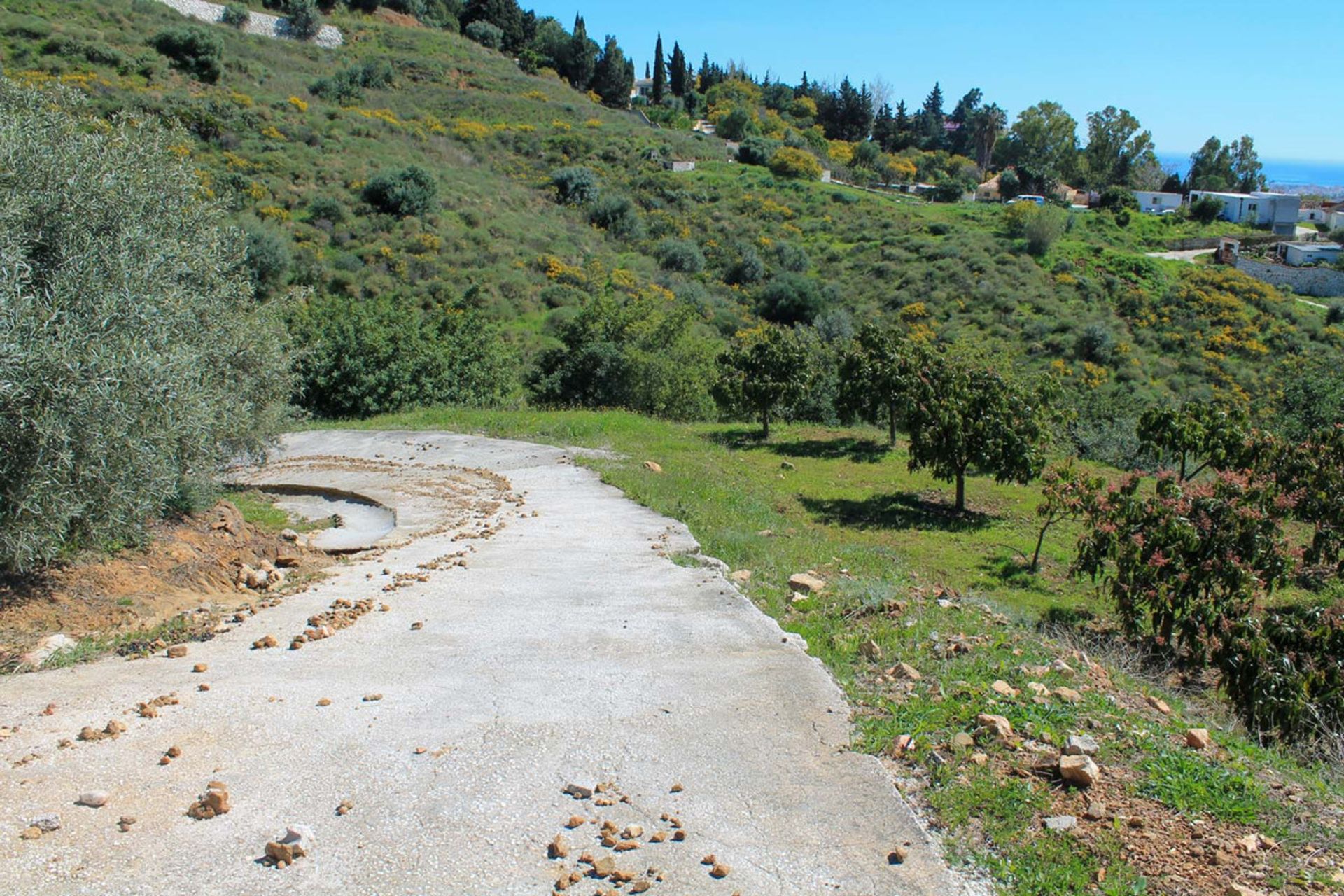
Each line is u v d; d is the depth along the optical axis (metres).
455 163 46.91
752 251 44.78
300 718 4.29
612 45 90.06
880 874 3.10
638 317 26.39
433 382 23.27
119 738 3.97
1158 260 49.78
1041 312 38.47
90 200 7.26
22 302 5.61
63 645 5.30
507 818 3.43
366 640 5.69
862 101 104.62
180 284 8.95
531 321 31.11
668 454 15.73
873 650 5.50
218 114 38.06
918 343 18.64
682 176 56.00
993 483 15.65
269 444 12.73
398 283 30.36
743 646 5.60
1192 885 3.03
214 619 6.20
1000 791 3.66
